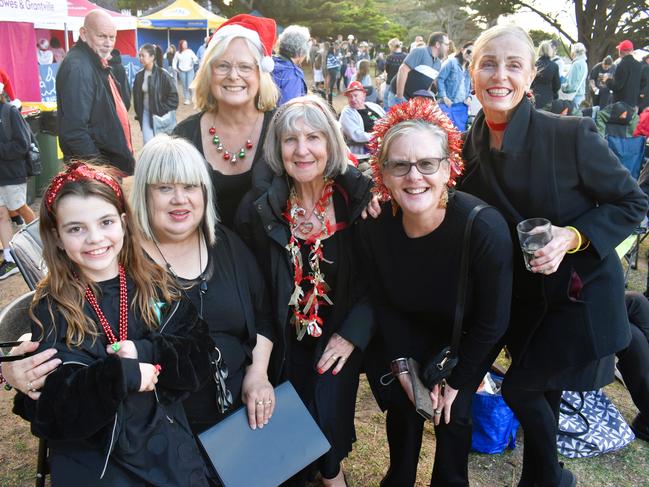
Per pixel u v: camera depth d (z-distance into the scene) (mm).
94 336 1769
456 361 2146
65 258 1827
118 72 9484
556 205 2076
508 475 2781
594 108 7914
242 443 2094
